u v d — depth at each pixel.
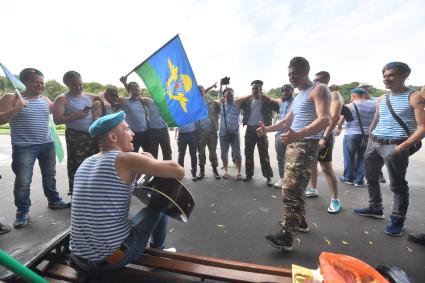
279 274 1.76
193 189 4.77
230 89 5.18
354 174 5.17
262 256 2.71
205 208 3.91
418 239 2.94
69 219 3.49
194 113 3.43
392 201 4.21
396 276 1.66
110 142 1.82
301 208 2.68
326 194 4.53
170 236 3.09
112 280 1.76
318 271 1.66
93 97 4.22
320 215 3.67
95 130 1.79
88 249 1.69
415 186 5.02
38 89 3.42
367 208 3.65
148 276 1.76
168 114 3.33
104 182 1.66
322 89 2.44
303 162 2.54
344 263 1.63
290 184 2.62
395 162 2.96
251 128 5.02
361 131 4.84
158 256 1.96
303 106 2.60
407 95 2.90
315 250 2.81
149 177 2.16
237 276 1.74
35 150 3.40
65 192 4.55
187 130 5.20
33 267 1.70
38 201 4.08
